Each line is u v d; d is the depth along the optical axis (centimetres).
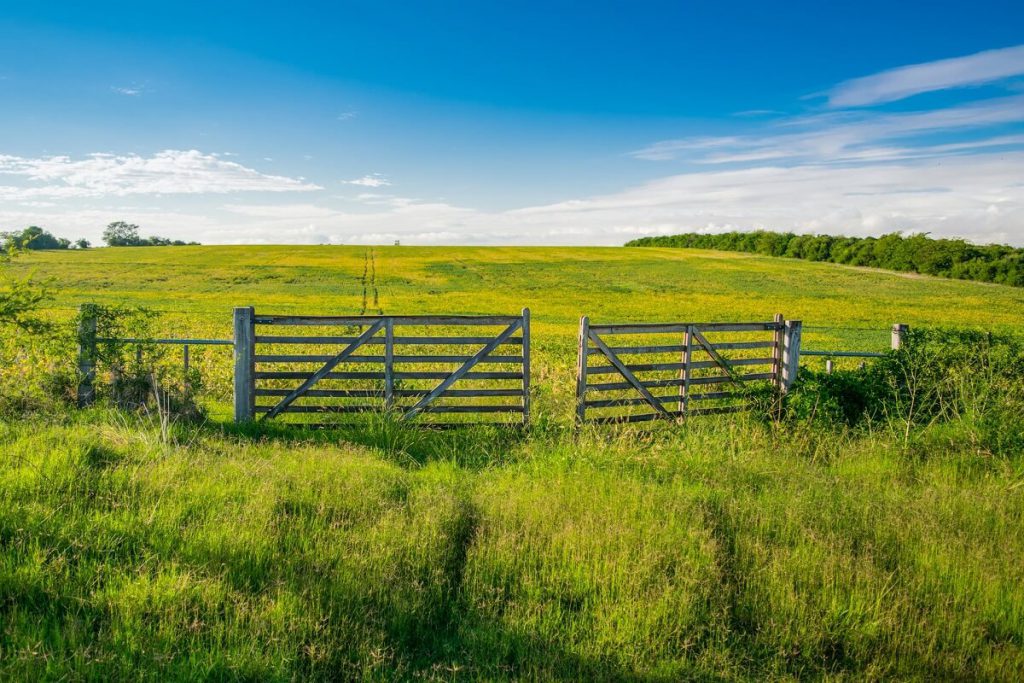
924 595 505
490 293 5200
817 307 4669
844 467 827
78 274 6119
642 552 529
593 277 6769
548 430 997
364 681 379
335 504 606
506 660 412
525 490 668
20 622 394
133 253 8912
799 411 1111
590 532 556
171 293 4775
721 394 1188
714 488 711
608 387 1086
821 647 444
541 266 7831
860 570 520
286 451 811
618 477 728
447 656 414
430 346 2069
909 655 437
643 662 413
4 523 502
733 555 548
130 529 514
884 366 1188
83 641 385
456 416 1108
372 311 3906
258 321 1029
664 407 1156
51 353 1036
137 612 412
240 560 480
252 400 1037
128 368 1050
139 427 838
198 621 406
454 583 497
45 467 625
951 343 1185
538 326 3167
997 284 6819
